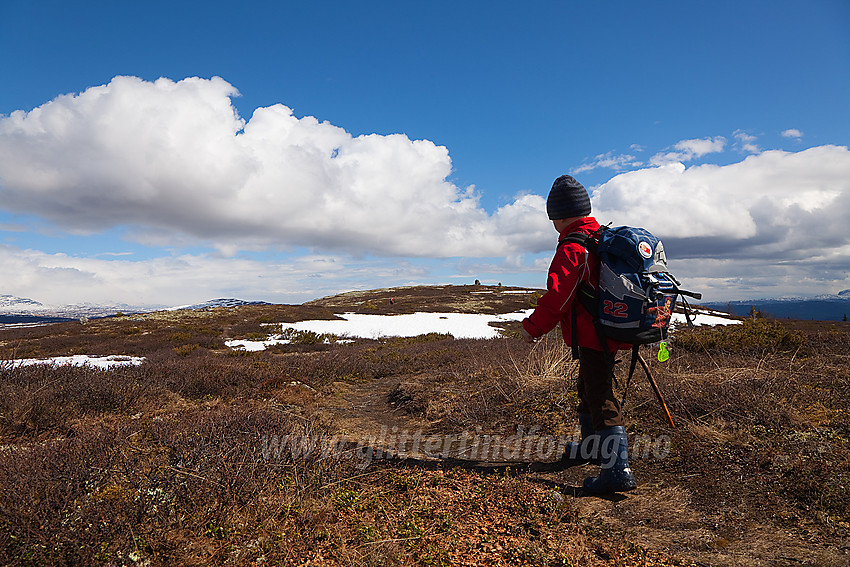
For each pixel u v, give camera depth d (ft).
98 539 7.46
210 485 9.27
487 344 46.65
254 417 14.40
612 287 8.89
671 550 7.63
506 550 7.72
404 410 20.48
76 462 9.89
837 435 10.79
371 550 7.62
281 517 8.93
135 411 18.52
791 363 17.97
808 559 6.98
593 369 9.91
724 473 10.03
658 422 13.30
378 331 92.53
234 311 134.41
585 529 8.48
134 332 88.38
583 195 10.05
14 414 15.03
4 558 6.98
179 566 7.34
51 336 85.81
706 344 24.21
